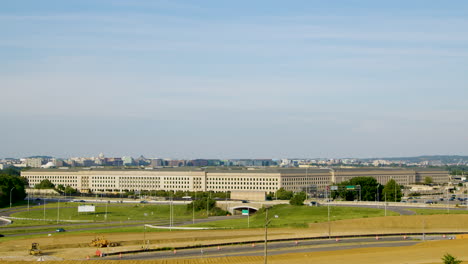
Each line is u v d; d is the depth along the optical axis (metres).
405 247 192.12
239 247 196.50
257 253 183.00
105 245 198.75
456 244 197.00
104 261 168.50
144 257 177.12
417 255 176.38
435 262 164.50
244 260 170.00
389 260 168.12
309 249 190.62
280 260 169.75
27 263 166.00
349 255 176.75
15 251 191.00
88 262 166.88
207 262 167.50
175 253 184.62
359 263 164.12
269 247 195.38
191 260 170.50
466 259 169.00
